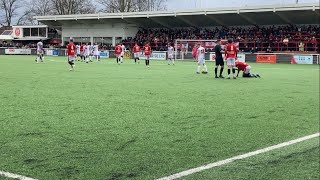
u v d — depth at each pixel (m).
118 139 6.56
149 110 9.55
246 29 51.06
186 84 16.45
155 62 40.59
